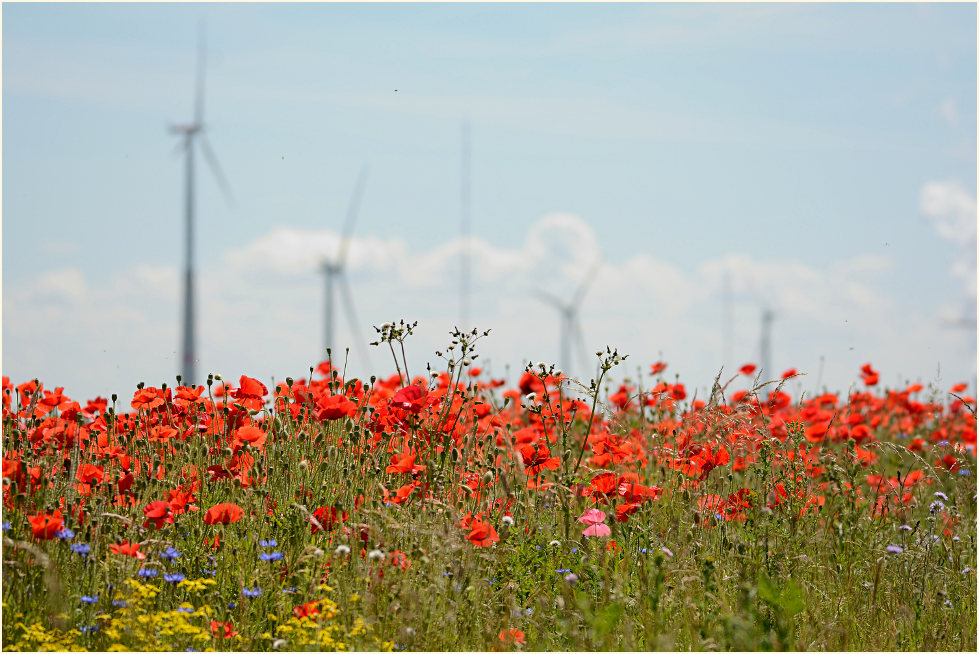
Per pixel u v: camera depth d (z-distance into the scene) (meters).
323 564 7.69
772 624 7.61
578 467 9.46
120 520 7.92
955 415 14.28
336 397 8.88
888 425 14.58
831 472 9.62
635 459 10.07
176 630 6.71
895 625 8.24
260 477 8.53
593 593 8.07
